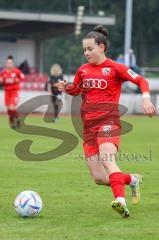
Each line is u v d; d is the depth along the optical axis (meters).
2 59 137.25
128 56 114.94
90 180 38.94
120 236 24.08
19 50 138.12
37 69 139.25
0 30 136.50
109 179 27.12
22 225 25.89
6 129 77.88
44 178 39.69
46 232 24.62
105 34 28.17
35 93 109.81
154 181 39.06
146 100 26.52
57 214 28.25
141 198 32.72
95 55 27.91
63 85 29.08
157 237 23.98
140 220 27.02
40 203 27.62
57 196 33.06
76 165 46.44
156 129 82.69
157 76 148.62
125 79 27.80
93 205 30.52
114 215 28.08
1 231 24.81
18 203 27.39
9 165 45.88
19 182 37.97
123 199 26.69
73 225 25.91
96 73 28.03
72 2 192.75
